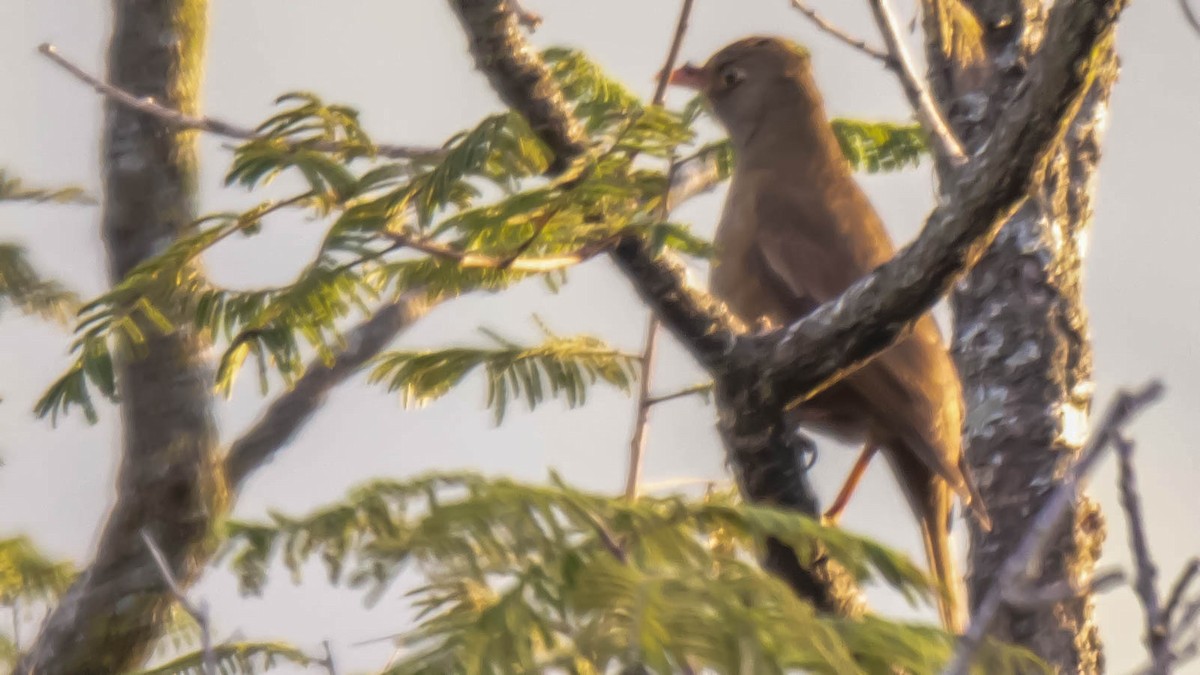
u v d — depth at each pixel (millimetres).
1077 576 9656
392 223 7648
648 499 6250
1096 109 10367
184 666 7875
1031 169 7453
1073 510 9758
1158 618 5082
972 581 9977
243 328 7805
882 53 7926
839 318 8055
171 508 10531
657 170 7930
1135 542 5129
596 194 7383
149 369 10461
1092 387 10148
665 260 8078
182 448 10523
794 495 8531
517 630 5457
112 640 10406
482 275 8812
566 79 9633
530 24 7859
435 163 7625
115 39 10820
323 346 7785
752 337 8281
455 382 9891
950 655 5836
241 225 7934
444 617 5891
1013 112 7398
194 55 10891
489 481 5961
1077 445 9984
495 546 5695
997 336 10125
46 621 10297
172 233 10641
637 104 8961
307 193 7730
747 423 8375
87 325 8102
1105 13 7008
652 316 9547
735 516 6258
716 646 5320
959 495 10219
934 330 11648
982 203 7578
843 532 6344
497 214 7398
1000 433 10016
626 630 5375
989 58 10242
